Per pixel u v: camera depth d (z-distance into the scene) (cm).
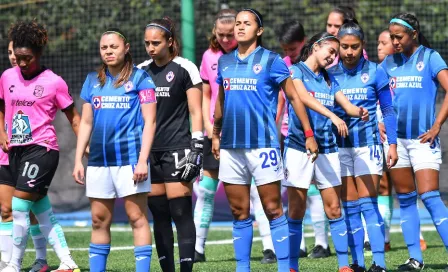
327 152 2388
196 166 2311
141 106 2152
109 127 2134
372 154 2500
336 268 2723
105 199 2161
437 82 2661
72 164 4541
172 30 2378
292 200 2402
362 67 2522
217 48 2933
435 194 2625
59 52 4788
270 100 2198
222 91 2273
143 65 2419
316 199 3089
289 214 2428
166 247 2372
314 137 2322
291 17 4656
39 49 2520
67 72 4784
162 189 2364
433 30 4556
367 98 2505
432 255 3078
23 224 2525
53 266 2936
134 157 2144
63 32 4784
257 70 2180
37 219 2672
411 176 2702
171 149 2334
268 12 4666
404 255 3098
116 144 2133
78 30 4778
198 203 3050
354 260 2545
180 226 2330
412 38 2628
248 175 2238
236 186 2238
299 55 3027
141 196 2152
